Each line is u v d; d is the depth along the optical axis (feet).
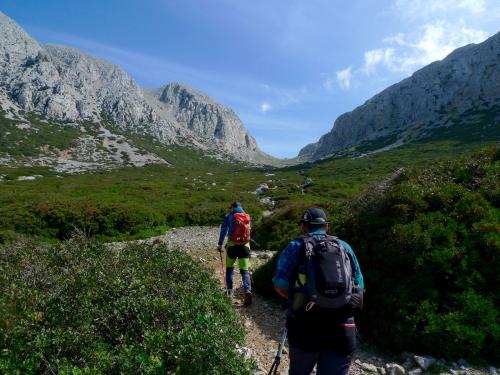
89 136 560.61
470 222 24.85
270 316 26.76
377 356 20.98
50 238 64.03
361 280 13.12
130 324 17.29
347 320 12.17
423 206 26.61
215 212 87.04
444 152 331.98
